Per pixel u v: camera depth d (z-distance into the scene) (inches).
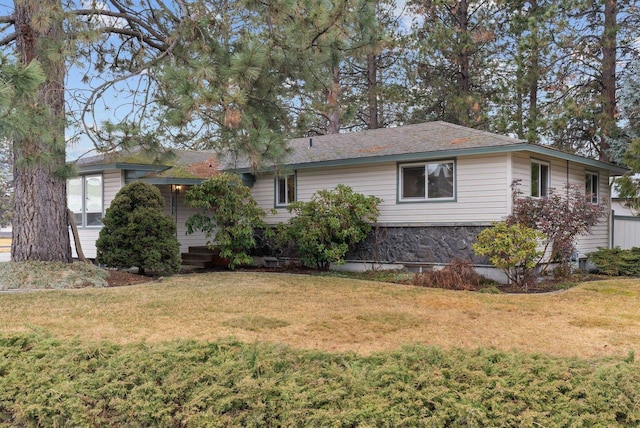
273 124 339.3
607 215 551.5
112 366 129.9
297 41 294.2
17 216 369.4
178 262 430.9
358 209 434.6
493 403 107.3
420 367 125.6
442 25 677.9
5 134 197.3
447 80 725.9
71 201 541.6
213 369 124.3
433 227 422.6
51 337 162.4
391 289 342.3
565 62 613.9
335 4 269.6
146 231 410.6
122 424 112.7
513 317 247.9
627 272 434.0
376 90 729.0
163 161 332.8
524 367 124.8
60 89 274.2
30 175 366.0
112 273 398.3
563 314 256.4
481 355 136.0
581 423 101.3
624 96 577.3
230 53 298.0
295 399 110.0
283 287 349.1
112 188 505.0
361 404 108.2
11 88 181.5
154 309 264.1
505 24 687.7
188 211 568.7
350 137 551.8
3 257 714.8
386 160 435.2
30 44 299.0
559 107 596.4
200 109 243.8
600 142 620.7
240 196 465.7
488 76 731.4
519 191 380.8
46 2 264.8
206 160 601.3
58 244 374.6
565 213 367.6
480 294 324.2
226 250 473.1
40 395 118.4
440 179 419.2
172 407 112.6
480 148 385.1
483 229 393.4
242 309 265.0
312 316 247.1
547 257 416.8
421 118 749.3
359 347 188.9
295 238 469.4
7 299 291.3
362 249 466.6
